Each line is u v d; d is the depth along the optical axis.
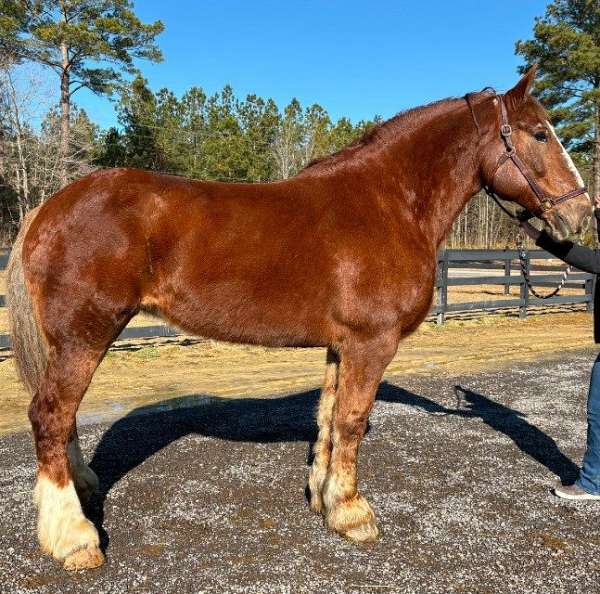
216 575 2.43
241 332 2.70
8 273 2.58
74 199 2.52
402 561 2.58
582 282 13.20
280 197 2.73
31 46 20.91
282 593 2.32
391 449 4.03
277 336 2.73
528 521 2.99
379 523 2.94
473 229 40.78
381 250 2.72
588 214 2.92
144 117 30.31
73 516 2.50
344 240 2.69
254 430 4.41
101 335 2.51
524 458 3.92
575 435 4.43
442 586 2.39
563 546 2.74
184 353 7.43
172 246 2.55
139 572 2.45
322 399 3.18
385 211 2.83
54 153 22.97
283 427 4.50
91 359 2.52
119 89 23.67
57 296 2.45
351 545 2.71
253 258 2.60
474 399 5.43
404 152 2.97
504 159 2.97
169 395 5.37
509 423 4.70
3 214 24.12
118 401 5.14
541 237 3.07
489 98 3.04
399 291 2.74
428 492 3.33
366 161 2.93
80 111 26.44
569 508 3.16
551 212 2.91
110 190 2.52
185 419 4.64
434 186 3.00
